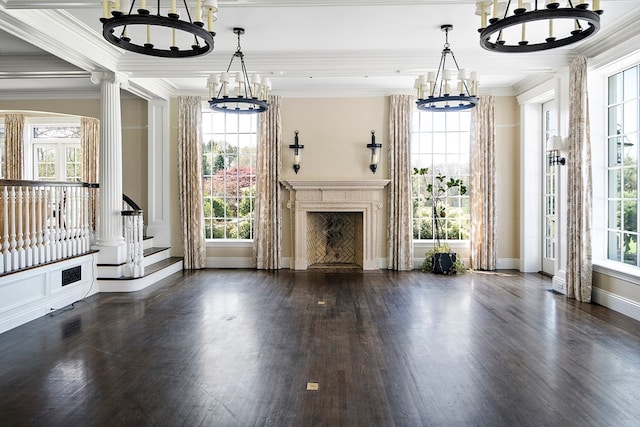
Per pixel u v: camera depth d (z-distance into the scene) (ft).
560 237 22.65
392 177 29.12
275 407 10.42
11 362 13.20
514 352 13.98
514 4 15.66
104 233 22.95
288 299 21.09
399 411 10.23
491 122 28.86
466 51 21.80
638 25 17.04
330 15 17.56
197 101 29.68
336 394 11.09
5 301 16.31
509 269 29.30
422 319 17.69
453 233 30.42
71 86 28.12
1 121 34.60
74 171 34.81
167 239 30.19
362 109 29.58
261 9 16.94
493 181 28.96
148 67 22.76
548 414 10.09
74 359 13.43
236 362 13.17
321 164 29.71
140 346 14.57
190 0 15.51
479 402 10.66
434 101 17.31
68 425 9.64
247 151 30.91
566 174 21.97
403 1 15.39
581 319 17.61
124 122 30.37
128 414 10.11
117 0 10.38
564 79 22.11
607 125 20.66
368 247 29.43
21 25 16.26
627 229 19.30
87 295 21.71
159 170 30.17
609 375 12.20
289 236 30.07
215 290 23.08
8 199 17.63
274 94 29.43
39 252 18.54
